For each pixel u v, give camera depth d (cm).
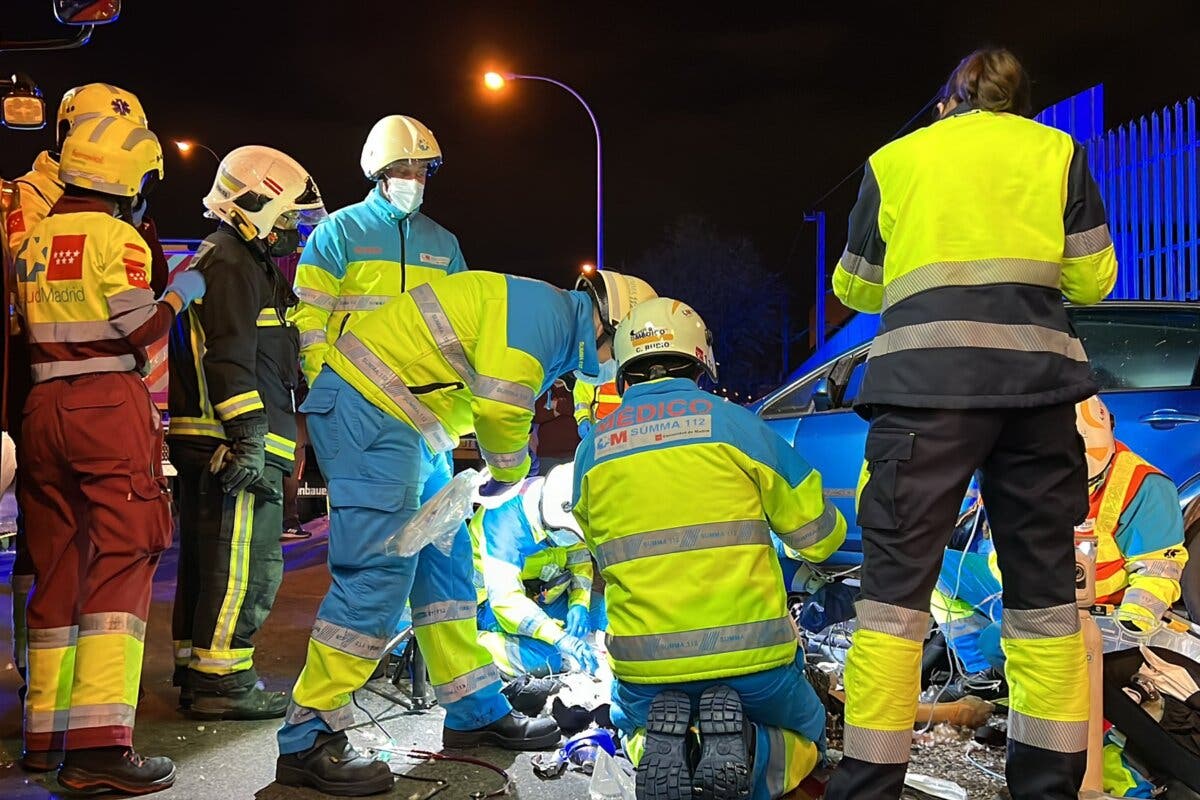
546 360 348
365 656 340
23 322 355
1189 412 495
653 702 276
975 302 264
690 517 285
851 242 297
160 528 356
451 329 343
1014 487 273
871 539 271
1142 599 349
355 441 343
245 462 413
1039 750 270
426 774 356
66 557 360
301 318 490
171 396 439
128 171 356
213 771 361
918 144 279
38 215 386
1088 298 280
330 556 345
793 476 300
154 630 590
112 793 336
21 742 391
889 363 270
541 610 453
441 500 342
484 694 376
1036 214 268
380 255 496
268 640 557
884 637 263
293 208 437
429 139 498
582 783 348
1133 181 1199
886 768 260
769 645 282
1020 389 259
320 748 337
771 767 294
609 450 297
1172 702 318
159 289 394
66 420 343
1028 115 291
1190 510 479
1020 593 275
